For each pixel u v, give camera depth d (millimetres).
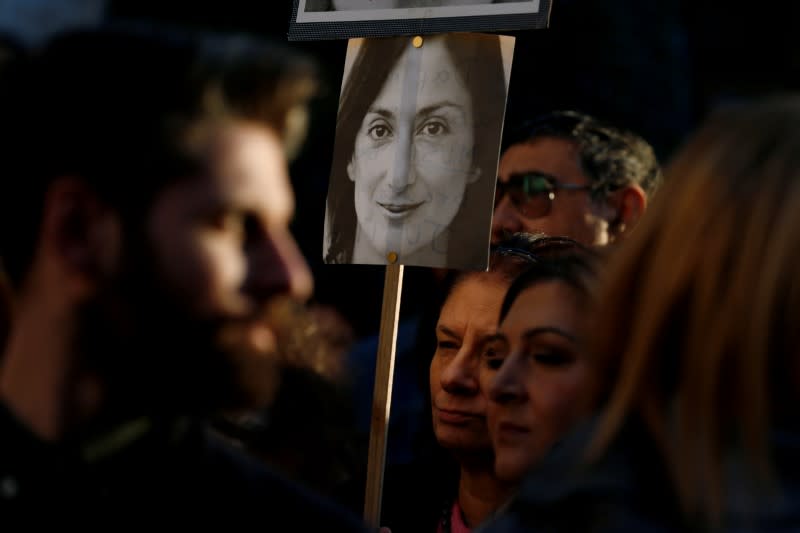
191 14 10125
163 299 1843
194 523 2029
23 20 7551
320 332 4473
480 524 3463
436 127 3742
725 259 2025
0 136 1890
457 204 3666
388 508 3838
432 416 3783
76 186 1851
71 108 1847
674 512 1971
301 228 9594
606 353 2189
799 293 1967
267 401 2059
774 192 2021
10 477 1918
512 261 3508
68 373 1899
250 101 1904
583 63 11102
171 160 1833
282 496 2164
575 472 2076
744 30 16109
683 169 2156
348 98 3900
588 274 3018
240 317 1891
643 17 11719
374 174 3805
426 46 3797
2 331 2078
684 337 2053
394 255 3719
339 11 3906
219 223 1872
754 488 1926
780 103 2137
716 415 1997
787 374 1999
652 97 11797
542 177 5367
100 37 1879
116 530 1951
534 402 3033
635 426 2084
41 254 1905
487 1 3686
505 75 3701
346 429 4539
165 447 2014
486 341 3408
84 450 1936
